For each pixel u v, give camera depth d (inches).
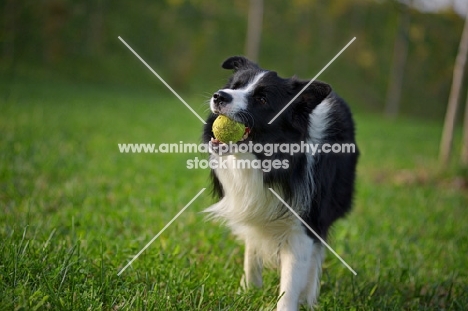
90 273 148.1
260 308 141.3
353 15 1518.2
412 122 1051.3
